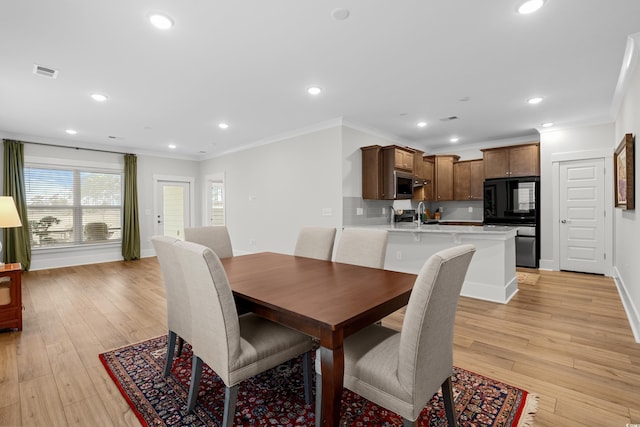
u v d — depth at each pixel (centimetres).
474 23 219
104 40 234
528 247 512
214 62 272
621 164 338
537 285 408
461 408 167
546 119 452
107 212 612
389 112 416
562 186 488
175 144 605
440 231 366
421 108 400
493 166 554
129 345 245
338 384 126
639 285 254
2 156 498
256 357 146
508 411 164
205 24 216
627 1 195
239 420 161
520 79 312
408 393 117
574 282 422
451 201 674
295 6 199
